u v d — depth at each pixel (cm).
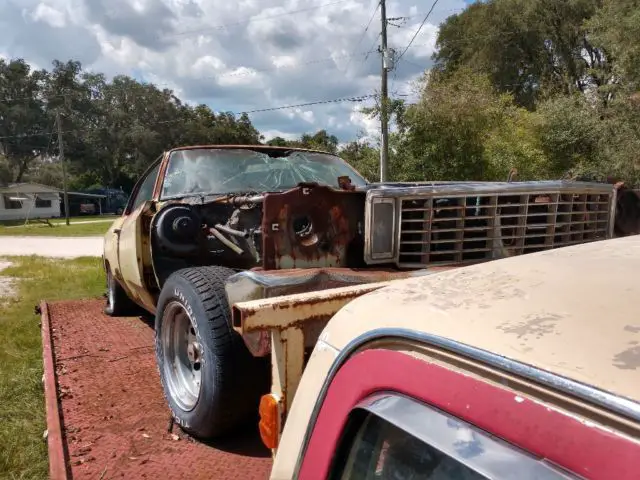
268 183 448
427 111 1633
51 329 525
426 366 108
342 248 306
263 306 177
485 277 137
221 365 271
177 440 292
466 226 321
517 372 93
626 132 1811
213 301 283
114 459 270
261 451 279
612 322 100
